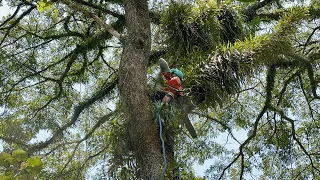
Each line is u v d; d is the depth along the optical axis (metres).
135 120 5.47
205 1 8.32
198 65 6.86
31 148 9.17
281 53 7.19
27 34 12.10
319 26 11.41
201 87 6.61
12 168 4.22
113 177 5.74
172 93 6.01
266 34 7.16
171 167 5.38
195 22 8.00
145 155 5.36
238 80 6.75
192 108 6.41
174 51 7.95
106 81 12.25
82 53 11.86
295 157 11.93
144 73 5.78
